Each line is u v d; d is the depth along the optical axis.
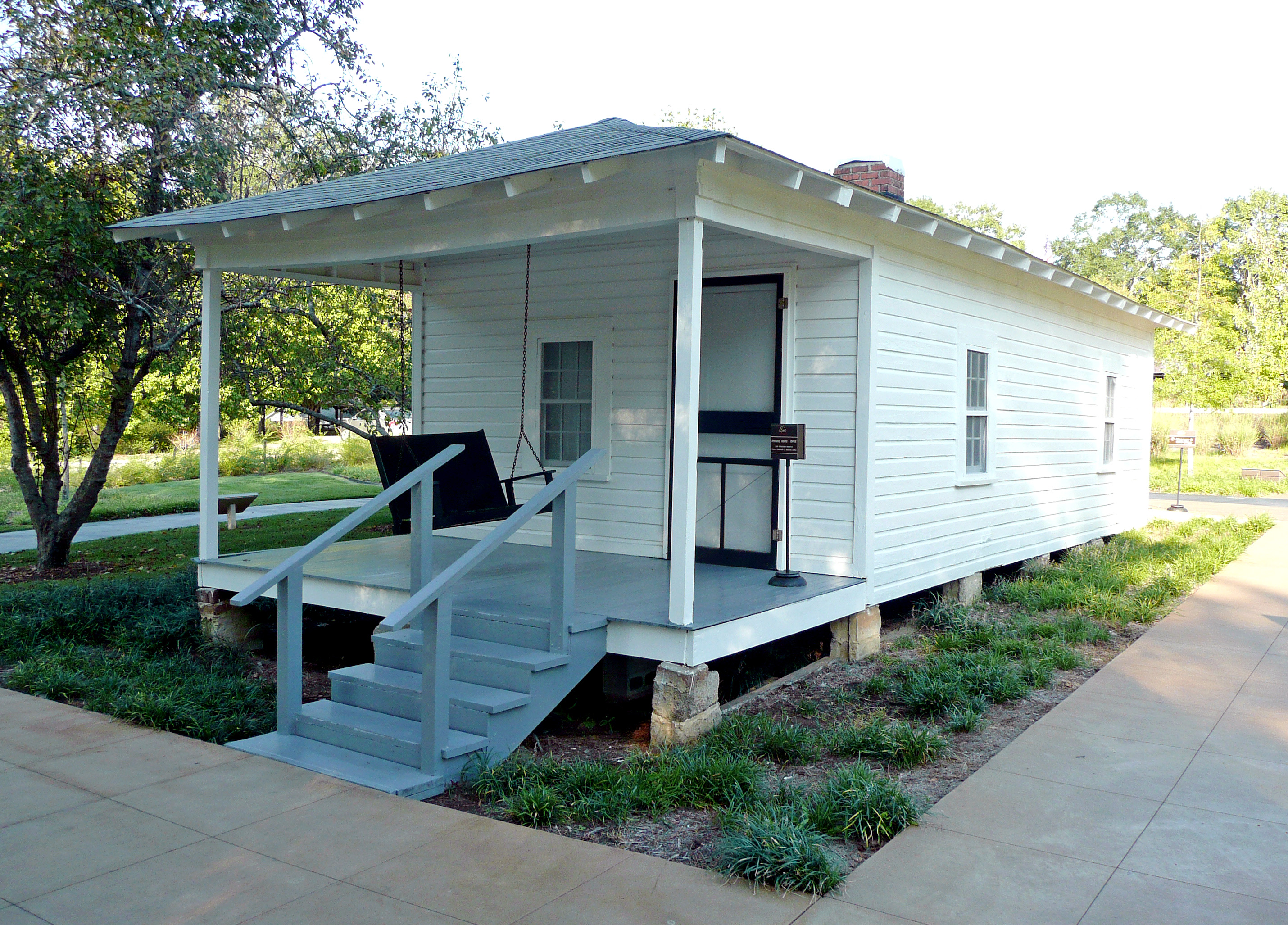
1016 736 5.29
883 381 7.04
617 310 7.93
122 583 8.51
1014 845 3.83
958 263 8.24
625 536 7.91
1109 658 7.10
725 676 6.47
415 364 9.25
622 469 7.92
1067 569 10.17
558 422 8.39
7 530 14.56
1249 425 32.81
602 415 8.00
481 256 8.70
